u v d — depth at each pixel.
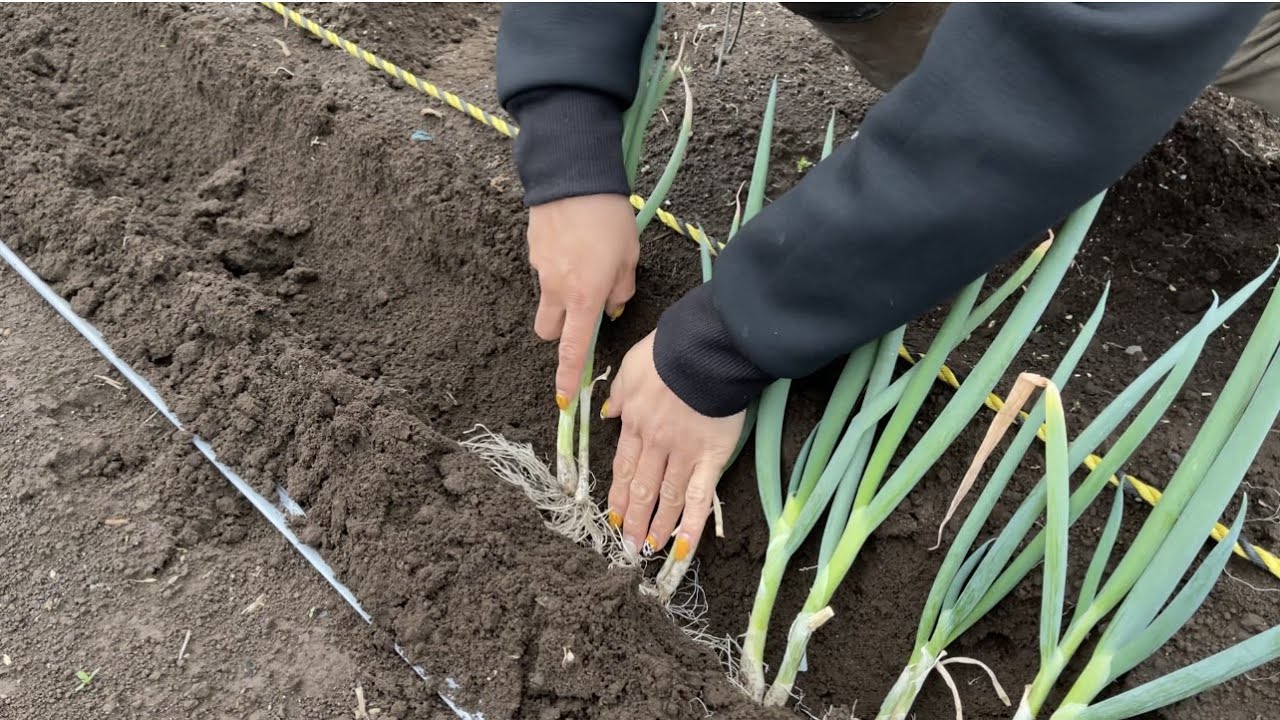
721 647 1.23
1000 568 1.03
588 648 1.09
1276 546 1.14
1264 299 1.41
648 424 1.17
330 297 1.58
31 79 1.85
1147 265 1.47
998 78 0.80
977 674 1.18
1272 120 1.73
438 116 1.72
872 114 0.91
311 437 1.27
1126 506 1.18
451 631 1.13
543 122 1.14
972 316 1.07
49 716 1.06
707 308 1.10
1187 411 1.26
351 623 1.18
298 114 1.69
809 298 0.99
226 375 1.35
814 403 1.29
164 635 1.13
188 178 1.76
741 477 1.31
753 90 1.79
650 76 1.30
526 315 1.49
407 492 1.23
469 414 1.44
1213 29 0.74
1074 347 1.02
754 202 1.23
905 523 1.21
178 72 1.82
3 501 1.23
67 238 1.52
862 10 1.22
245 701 1.09
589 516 1.30
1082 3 0.77
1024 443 1.00
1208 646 1.07
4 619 1.14
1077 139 0.80
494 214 1.53
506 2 1.17
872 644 1.22
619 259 1.20
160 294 1.45
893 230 0.89
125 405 1.36
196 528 1.24
